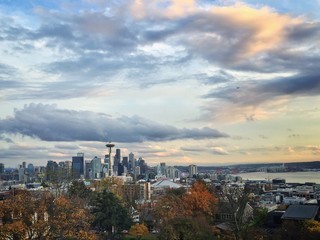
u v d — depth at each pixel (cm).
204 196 12781
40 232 6178
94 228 11200
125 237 10644
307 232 8994
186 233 8131
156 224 10631
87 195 15250
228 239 9156
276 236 9300
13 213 6219
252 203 12425
